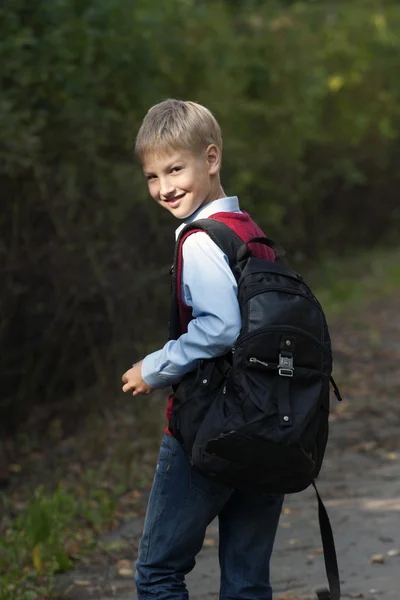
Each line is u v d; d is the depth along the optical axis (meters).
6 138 9.40
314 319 4.03
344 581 6.25
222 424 3.90
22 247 9.98
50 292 10.22
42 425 10.43
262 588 4.40
